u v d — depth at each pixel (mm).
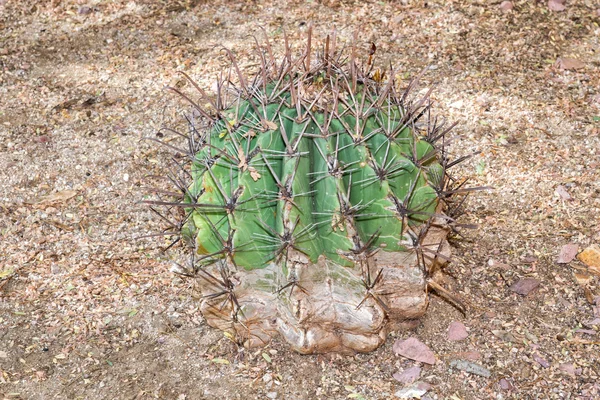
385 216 1445
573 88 2125
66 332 1626
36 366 1572
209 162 1465
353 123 1440
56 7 2455
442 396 1506
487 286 1679
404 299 1529
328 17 2385
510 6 2383
